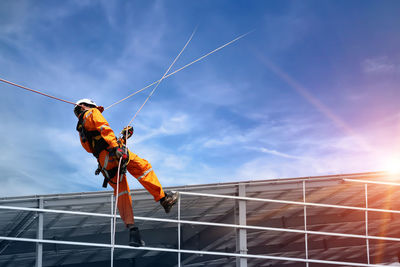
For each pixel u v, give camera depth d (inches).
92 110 234.2
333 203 663.1
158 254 831.1
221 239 749.3
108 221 619.2
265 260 903.7
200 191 541.6
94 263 842.2
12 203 494.0
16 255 741.3
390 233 830.5
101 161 233.9
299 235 781.3
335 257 952.3
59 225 618.8
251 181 553.6
